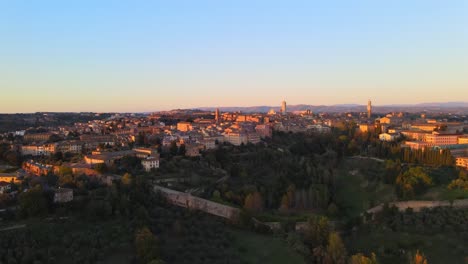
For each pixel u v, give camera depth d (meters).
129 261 163.38
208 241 194.12
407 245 197.00
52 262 154.62
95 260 161.50
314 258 186.00
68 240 170.00
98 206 197.62
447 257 183.38
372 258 170.12
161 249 175.62
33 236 170.12
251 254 188.00
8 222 186.88
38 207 194.88
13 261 150.75
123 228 187.62
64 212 198.12
